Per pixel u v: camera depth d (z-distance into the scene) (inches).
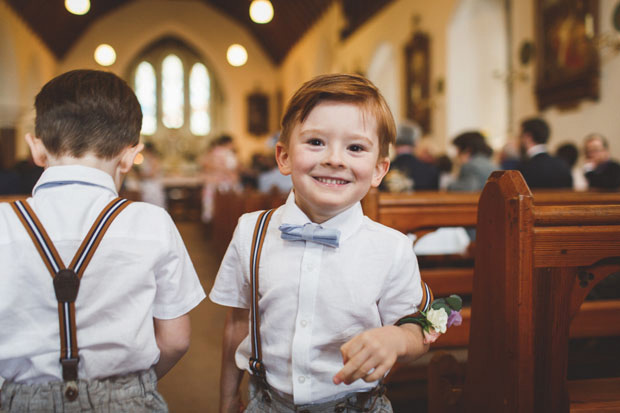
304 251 43.4
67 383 40.3
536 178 161.9
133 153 48.2
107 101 44.8
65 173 43.0
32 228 40.6
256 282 44.9
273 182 237.9
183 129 819.4
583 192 117.8
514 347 46.4
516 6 278.8
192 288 46.9
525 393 46.3
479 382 52.2
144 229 43.6
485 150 161.8
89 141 43.9
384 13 452.8
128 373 43.3
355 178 41.5
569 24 233.0
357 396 44.7
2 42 523.2
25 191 160.2
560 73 241.8
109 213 42.6
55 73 719.7
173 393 98.9
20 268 39.9
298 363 42.5
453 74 346.9
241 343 48.0
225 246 256.7
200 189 549.6
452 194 85.7
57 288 40.0
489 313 50.4
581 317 77.4
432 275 99.0
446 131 351.9
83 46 744.3
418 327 42.5
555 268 48.2
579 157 231.0
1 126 541.6
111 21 753.0
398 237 45.1
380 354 37.5
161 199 397.1
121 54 758.5
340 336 43.0
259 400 45.9
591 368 91.4
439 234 132.0
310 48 655.1
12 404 40.2
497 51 345.1
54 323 40.4
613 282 90.4
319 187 41.4
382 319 45.8
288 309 43.4
